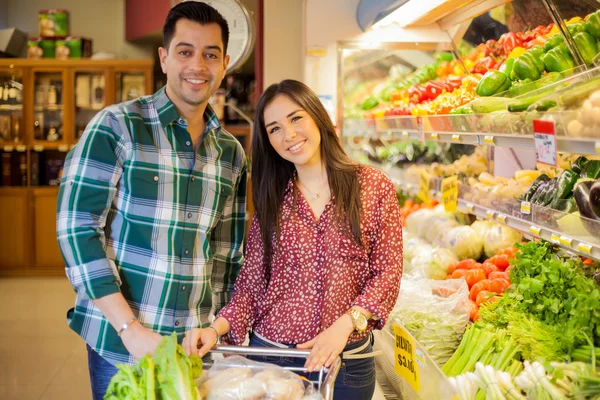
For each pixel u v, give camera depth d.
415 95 4.03
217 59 2.09
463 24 4.16
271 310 2.08
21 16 9.07
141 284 2.07
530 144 2.43
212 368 1.77
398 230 2.07
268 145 2.11
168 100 2.10
